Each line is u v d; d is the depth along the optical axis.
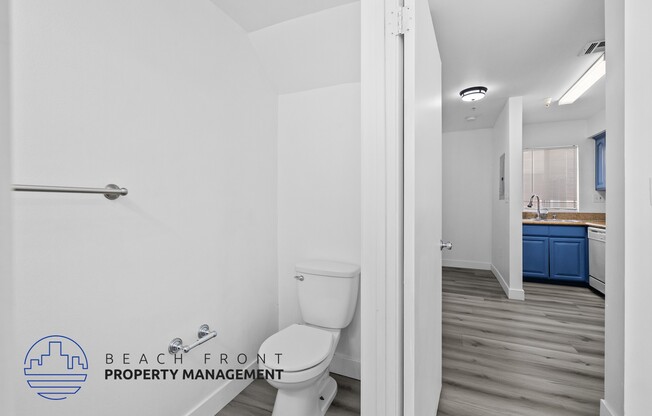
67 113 1.02
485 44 2.26
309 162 2.08
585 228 3.84
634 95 1.10
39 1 0.95
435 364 1.53
